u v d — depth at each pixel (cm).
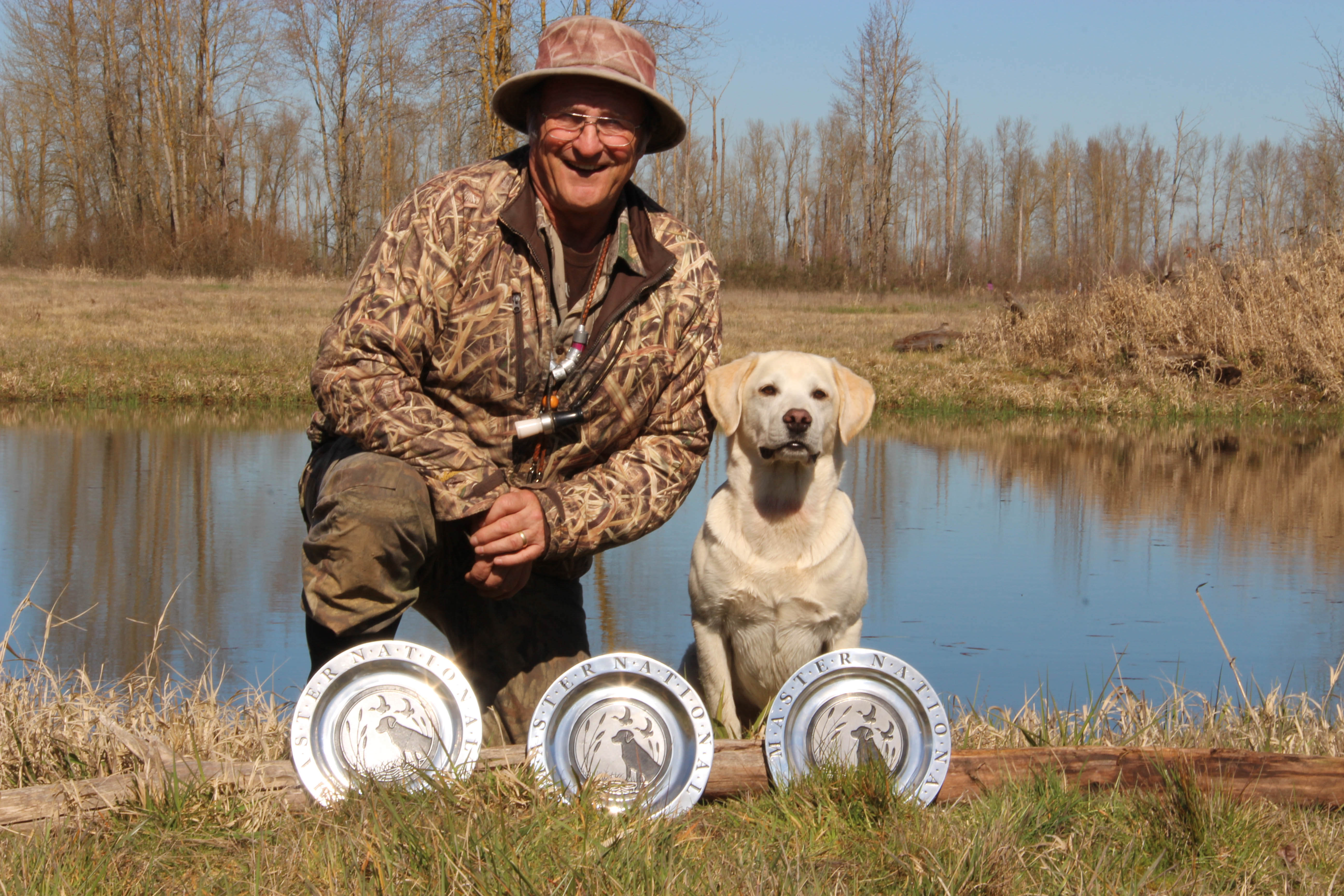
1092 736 312
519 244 265
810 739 253
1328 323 1362
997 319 1653
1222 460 959
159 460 827
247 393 1171
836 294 4169
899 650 448
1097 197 6347
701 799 253
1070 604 515
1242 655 444
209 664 375
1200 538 662
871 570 577
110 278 3622
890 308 3359
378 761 244
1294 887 210
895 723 254
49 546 570
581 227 275
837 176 6206
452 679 250
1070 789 246
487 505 250
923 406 1277
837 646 348
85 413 1065
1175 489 821
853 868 211
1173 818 228
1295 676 420
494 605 298
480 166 275
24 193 5066
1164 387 1325
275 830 224
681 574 570
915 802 240
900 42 4788
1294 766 252
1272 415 1255
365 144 4334
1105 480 858
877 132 4878
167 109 4022
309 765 240
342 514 243
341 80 4225
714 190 5628
